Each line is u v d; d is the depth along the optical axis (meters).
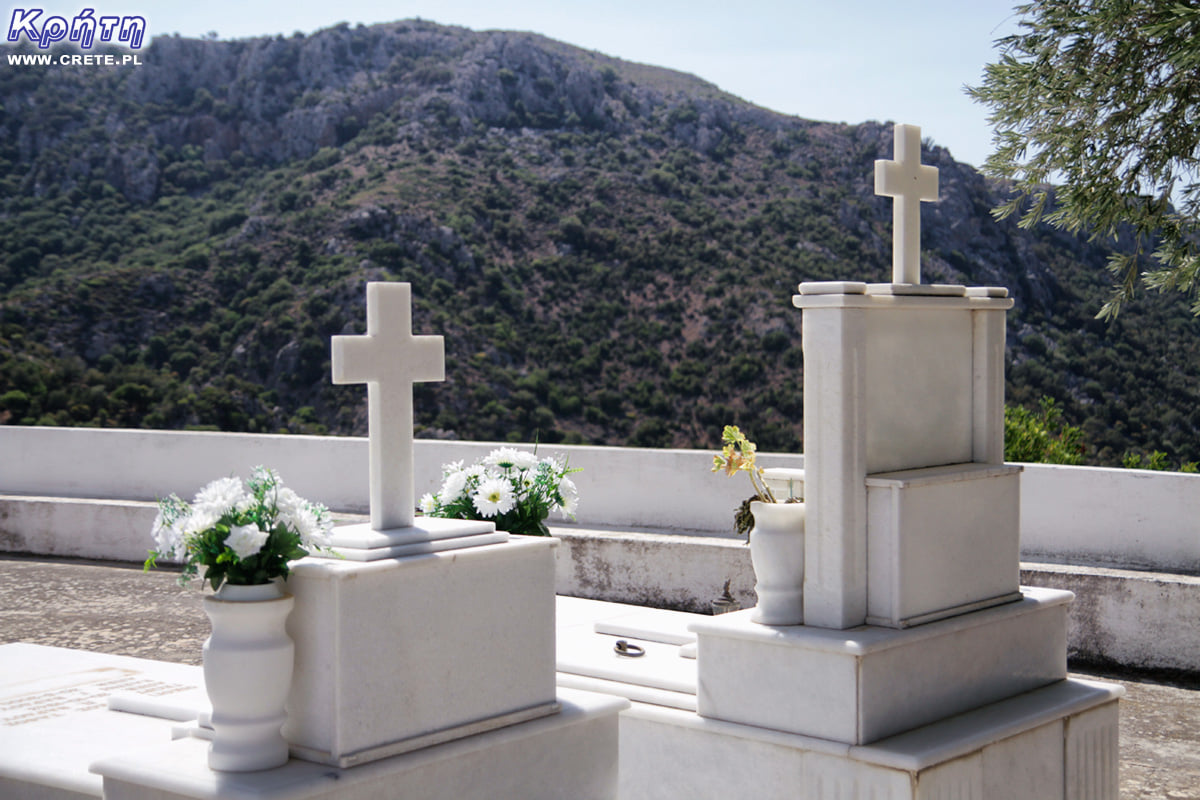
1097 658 5.82
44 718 3.53
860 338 3.00
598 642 4.03
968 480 3.22
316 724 2.41
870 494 3.03
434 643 2.58
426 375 2.80
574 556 7.46
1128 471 6.48
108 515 8.67
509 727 2.75
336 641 2.36
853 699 2.85
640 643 4.02
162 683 4.07
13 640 6.26
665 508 7.89
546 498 4.26
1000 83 6.84
